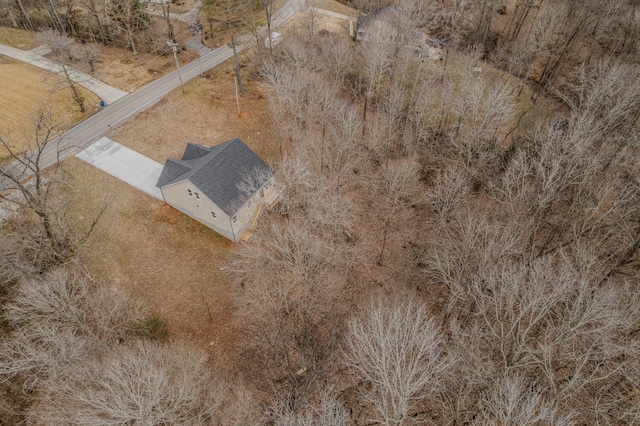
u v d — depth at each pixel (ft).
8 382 82.64
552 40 171.22
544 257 86.63
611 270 89.81
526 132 133.90
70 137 140.56
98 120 148.15
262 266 106.22
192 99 160.86
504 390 62.03
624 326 68.39
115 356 71.36
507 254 83.76
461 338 78.64
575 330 65.26
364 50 164.96
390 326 66.18
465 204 110.52
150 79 169.17
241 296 105.91
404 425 78.43
